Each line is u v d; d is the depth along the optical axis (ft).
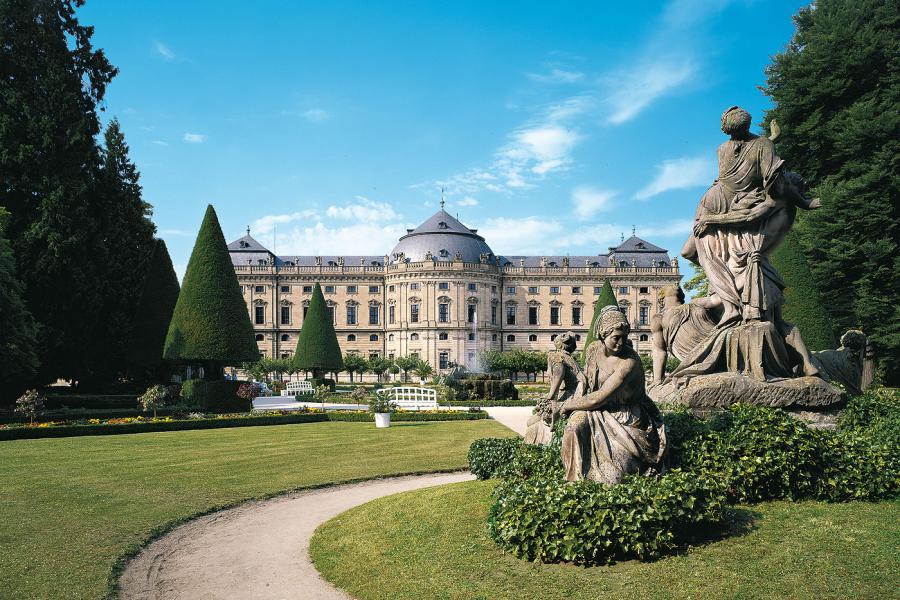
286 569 28.66
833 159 97.45
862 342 38.17
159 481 47.11
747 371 33.06
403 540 28.30
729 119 34.47
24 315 100.32
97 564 28.50
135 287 132.46
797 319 65.36
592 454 24.71
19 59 118.01
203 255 112.06
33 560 28.84
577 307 350.84
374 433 78.38
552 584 20.99
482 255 338.75
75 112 122.42
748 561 21.15
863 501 26.37
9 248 100.73
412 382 306.14
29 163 115.75
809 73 98.07
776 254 68.49
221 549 31.89
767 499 26.89
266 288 343.87
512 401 128.16
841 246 86.79
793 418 28.81
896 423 30.71
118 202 132.26
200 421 86.48
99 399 110.32
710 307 36.55
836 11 100.01
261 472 51.06
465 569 23.26
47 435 75.61
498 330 340.80
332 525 34.53
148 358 124.67
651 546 21.70
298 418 96.22
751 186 34.27
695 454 26.91
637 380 24.62
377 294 345.51
